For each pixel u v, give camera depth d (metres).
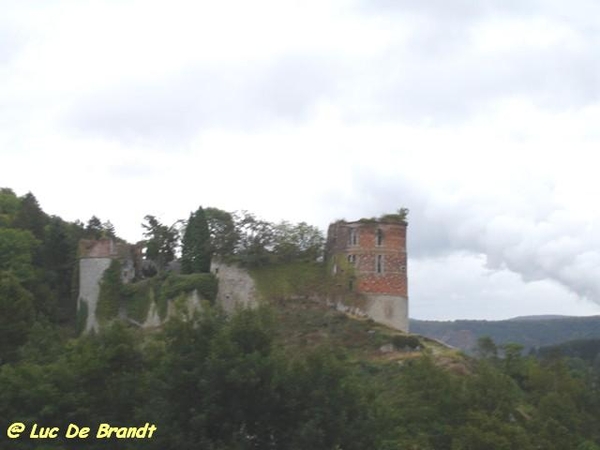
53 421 74.50
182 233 169.75
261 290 150.25
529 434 85.94
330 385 77.06
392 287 146.75
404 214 150.50
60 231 171.75
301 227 156.12
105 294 157.88
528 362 133.12
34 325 101.38
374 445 76.44
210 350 75.81
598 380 135.88
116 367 79.69
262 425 74.44
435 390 89.25
